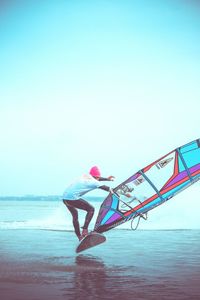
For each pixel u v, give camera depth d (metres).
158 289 6.47
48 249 10.83
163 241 12.38
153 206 10.88
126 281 7.00
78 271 7.80
